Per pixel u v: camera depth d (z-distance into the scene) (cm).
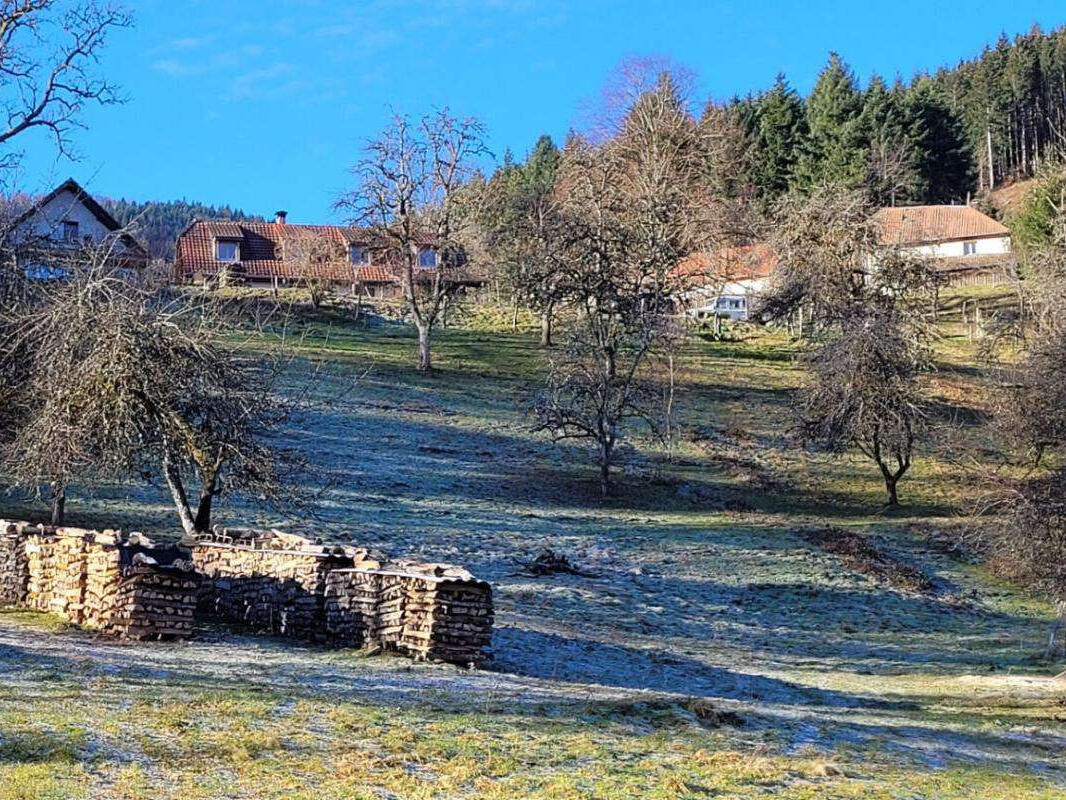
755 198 11550
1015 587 3956
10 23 3744
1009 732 1936
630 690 1869
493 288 9312
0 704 1265
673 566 3806
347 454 4756
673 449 5575
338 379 6062
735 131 10888
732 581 3709
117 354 2425
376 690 1564
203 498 2617
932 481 5341
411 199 6975
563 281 5562
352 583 1977
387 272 9175
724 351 7662
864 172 11100
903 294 6969
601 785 1212
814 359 5606
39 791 988
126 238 3419
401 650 1898
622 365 6994
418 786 1138
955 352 7625
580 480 4959
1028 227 9694
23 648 1623
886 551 4303
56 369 2461
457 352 7194
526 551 3741
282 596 2067
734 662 2647
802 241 7212
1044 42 16825
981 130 16000
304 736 1272
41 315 2534
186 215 16300
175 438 2508
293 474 3181
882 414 5016
